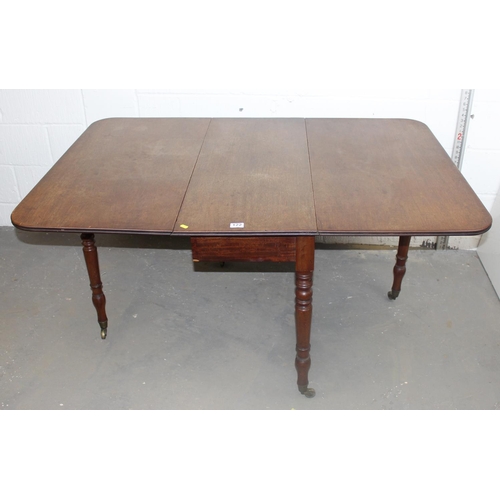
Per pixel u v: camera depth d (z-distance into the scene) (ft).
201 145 7.18
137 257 9.27
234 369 7.20
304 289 5.94
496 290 8.36
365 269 8.96
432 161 6.69
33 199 6.05
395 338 7.63
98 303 7.37
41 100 8.87
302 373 6.53
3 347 7.52
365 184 6.20
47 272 8.91
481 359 7.28
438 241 9.30
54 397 6.82
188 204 5.90
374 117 8.55
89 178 6.43
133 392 6.89
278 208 5.78
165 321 7.97
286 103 8.59
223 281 8.74
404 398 6.76
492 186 8.75
